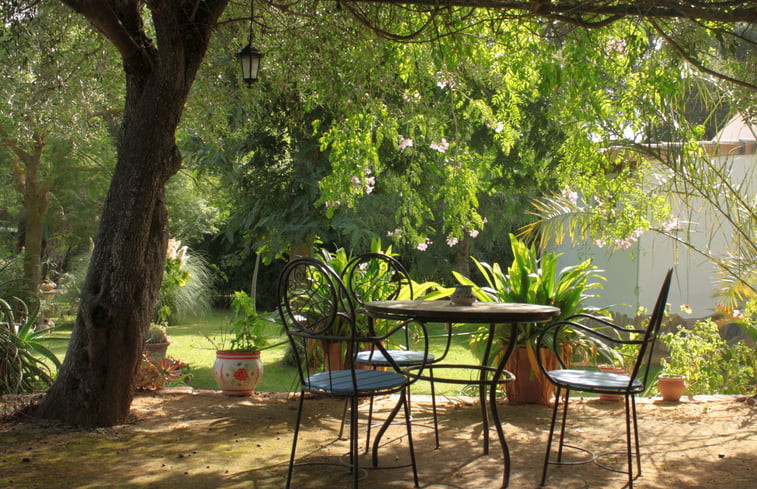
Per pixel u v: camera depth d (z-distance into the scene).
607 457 3.75
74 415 4.34
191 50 4.43
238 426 4.42
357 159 5.80
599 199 6.16
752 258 5.57
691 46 4.37
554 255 5.33
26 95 6.90
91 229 15.99
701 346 6.29
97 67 6.46
